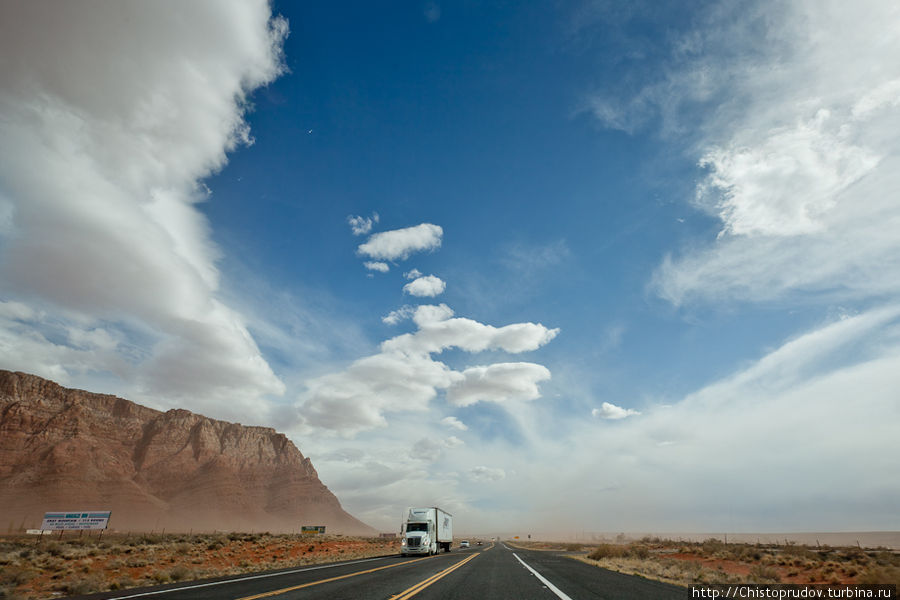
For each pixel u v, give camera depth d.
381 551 56.59
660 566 27.66
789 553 39.75
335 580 17.52
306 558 37.72
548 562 31.31
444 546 51.69
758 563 31.80
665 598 13.29
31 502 182.50
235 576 19.62
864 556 36.03
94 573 24.56
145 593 13.71
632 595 13.85
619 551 42.12
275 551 43.00
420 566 26.02
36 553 31.47
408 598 12.57
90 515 66.94
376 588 14.83
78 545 41.34
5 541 50.97
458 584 16.25
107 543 43.66
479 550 61.53
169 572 22.17
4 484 187.00
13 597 15.96
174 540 49.88
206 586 15.50
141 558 30.59
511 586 15.79
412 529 42.69
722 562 33.88
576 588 15.45
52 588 19.11
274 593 13.47
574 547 73.69
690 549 48.06
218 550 39.19
